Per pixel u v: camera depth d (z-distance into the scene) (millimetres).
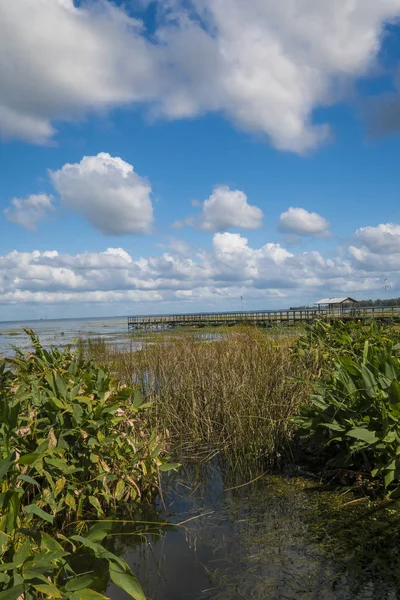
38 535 2352
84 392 3883
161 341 12750
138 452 3951
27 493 3262
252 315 44281
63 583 2639
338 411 4168
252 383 6121
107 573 2791
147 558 2945
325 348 6844
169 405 6332
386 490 3764
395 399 3709
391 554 2832
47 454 3168
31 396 3645
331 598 2434
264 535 3182
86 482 3500
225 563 2844
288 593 2492
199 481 4398
